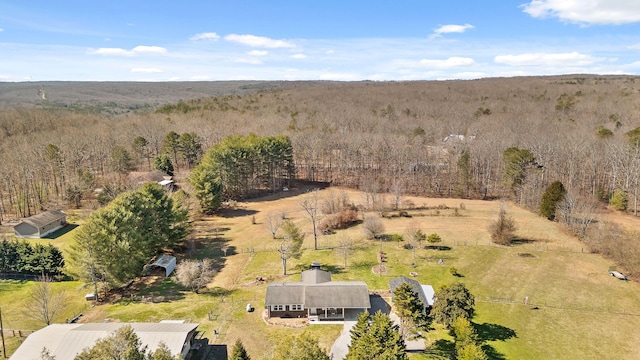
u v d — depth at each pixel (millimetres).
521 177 88688
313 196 97438
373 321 34469
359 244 67125
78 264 52000
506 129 117625
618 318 46188
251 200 97250
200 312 47875
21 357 35375
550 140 100438
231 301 50500
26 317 47500
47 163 95000
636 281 54031
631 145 89062
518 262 59844
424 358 39219
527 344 41688
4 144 103125
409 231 67625
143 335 37125
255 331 43969
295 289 48375
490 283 54031
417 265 59250
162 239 61375
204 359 38844
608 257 60719
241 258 64000
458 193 95688
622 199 80000
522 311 47719
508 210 83562
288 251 58906
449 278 55406
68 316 47375
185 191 84500
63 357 35125
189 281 52750
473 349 34625
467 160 95500
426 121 141875
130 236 54062
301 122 146000
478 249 64375
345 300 46406
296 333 43562
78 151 103250
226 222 81688
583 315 46812
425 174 103875
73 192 89500
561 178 93438
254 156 99438
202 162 96938
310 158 114312
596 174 91812
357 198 94000
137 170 115250
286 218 82062
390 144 110000
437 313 41719
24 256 57969
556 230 71500
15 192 91312
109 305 50031
